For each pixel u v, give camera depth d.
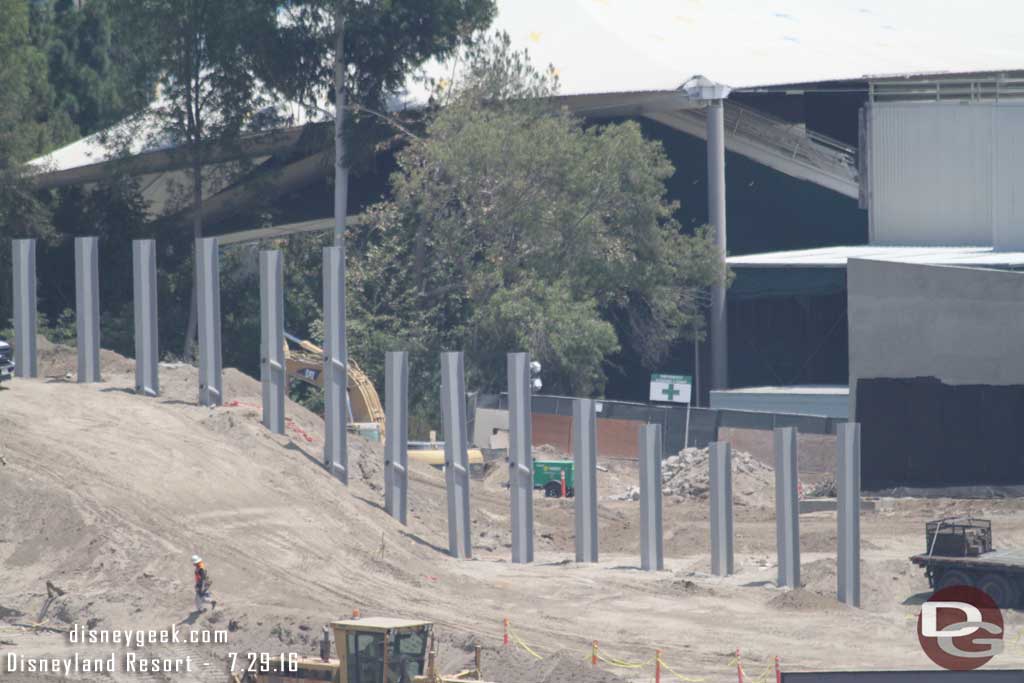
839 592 68.00
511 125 133.25
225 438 79.94
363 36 136.88
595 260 138.12
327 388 81.56
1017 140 133.50
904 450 97.62
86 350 88.62
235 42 139.38
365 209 147.12
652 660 57.47
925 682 37.62
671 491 104.88
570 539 87.31
